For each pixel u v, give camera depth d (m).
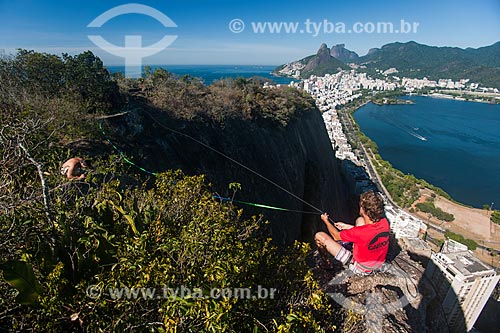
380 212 3.78
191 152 12.12
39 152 3.84
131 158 8.27
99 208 2.88
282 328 2.22
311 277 3.05
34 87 8.24
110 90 10.08
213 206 3.41
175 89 15.16
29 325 2.18
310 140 28.27
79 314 2.14
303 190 21.75
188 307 2.02
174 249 2.39
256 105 19.77
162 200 3.47
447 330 6.93
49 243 2.51
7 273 2.02
